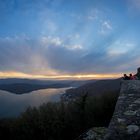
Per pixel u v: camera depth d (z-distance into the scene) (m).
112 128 3.60
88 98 12.80
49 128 11.02
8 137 12.01
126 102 5.05
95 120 10.88
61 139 10.72
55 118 11.23
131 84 8.12
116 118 4.00
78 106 11.35
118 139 3.21
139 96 5.62
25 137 11.23
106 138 3.32
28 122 11.62
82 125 10.77
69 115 11.24
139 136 3.21
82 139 6.37
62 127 10.91
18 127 11.80
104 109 11.26
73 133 10.70
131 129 3.46
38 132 11.16
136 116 3.99
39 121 11.28
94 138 6.14
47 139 10.83
